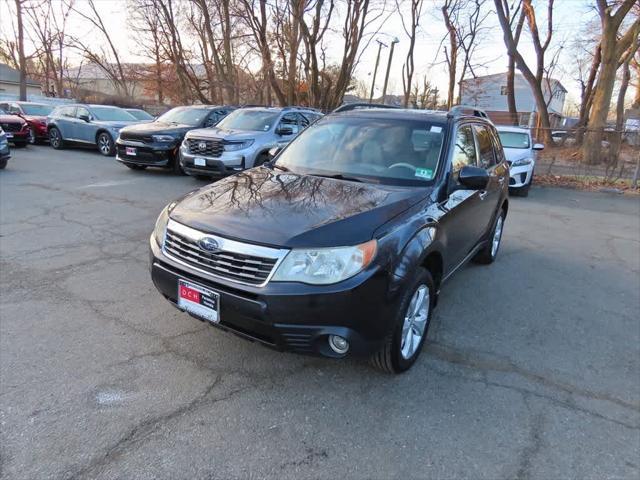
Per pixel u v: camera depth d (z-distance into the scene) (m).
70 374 2.90
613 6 16.12
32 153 14.23
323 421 2.62
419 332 3.23
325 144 4.14
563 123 50.25
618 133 14.41
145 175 10.97
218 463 2.28
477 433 2.60
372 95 38.47
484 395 2.96
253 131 10.13
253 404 2.73
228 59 25.34
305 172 3.83
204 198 3.18
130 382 2.86
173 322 3.64
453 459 2.39
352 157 3.90
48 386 2.77
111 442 2.37
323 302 2.48
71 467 2.20
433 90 41.06
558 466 2.38
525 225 8.12
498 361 3.39
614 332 3.99
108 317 3.67
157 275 2.98
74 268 4.67
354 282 2.51
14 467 2.17
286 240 2.55
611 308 4.53
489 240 5.34
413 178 3.58
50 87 44.22
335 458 2.35
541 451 2.48
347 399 2.82
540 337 3.82
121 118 15.25
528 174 10.93
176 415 2.60
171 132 10.97
